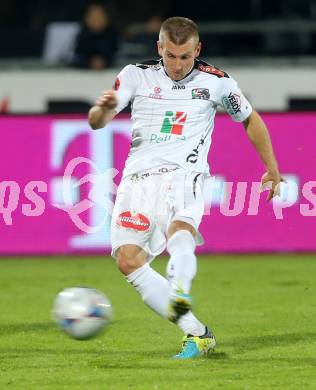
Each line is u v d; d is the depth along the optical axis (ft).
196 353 64.85
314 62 176.76
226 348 68.49
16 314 86.02
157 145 65.41
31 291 101.24
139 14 209.67
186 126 65.41
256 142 67.62
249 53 195.00
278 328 77.10
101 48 174.50
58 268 119.75
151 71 66.39
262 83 170.60
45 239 130.11
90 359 65.57
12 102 172.55
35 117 128.98
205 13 202.08
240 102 66.95
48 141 128.77
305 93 170.19
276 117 128.77
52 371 61.41
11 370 62.03
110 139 127.24
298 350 67.67
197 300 93.56
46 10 213.25
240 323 79.71
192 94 65.82
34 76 172.35
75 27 191.42
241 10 201.98
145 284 64.34
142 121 65.87
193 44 63.67
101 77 172.24
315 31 192.24
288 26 189.16
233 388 55.72
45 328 78.43
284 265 119.96
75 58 175.52
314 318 81.87
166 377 58.75
